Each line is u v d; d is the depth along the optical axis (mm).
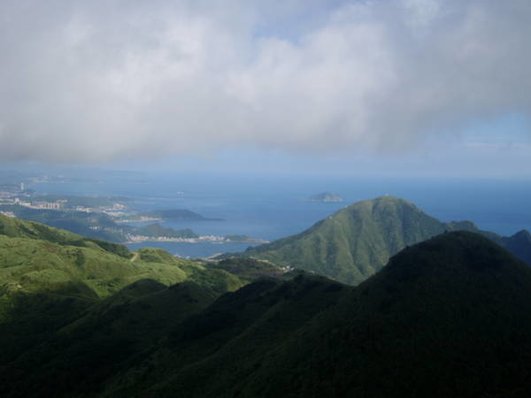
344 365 65062
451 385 59000
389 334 67625
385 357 64125
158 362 103562
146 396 84688
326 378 64375
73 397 105312
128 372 104312
